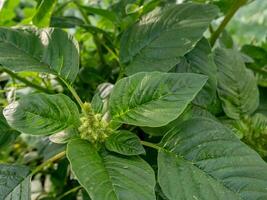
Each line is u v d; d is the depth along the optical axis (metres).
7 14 0.59
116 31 0.58
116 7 0.55
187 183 0.36
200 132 0.39
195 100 0.46
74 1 0.60
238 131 0.48
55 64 0.42
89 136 0.38
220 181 0.36
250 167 0.36
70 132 0.39
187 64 0.48
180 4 0.48
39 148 0.55
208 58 0.48
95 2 0.65
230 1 0.57
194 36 0.45
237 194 0.35
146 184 0.34
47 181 0.62
